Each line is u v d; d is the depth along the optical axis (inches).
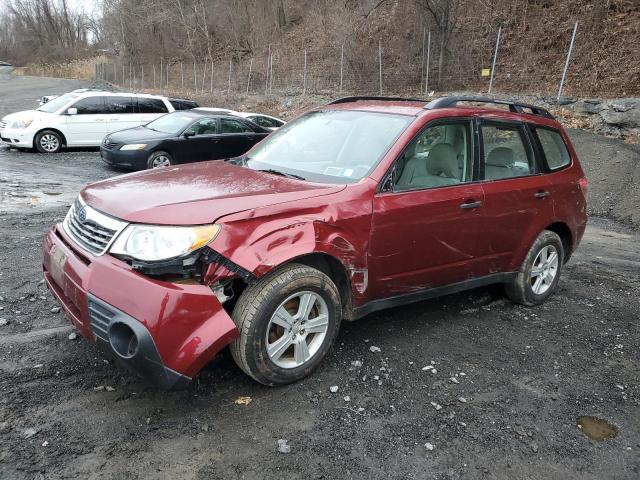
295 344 133.4
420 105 171.5
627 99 569.6
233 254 117.6
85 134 565.3
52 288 137.5
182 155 463.5
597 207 409.7
